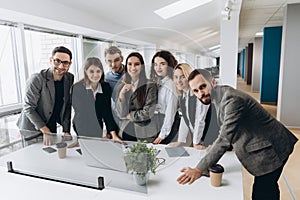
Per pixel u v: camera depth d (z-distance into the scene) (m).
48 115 2.32
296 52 4.50
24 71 3.05
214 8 4.64
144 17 3.83
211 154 1.46
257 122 1.55
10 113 2.84
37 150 1.62
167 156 1.54
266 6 4.44
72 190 1.30
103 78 1.40
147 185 1.35
